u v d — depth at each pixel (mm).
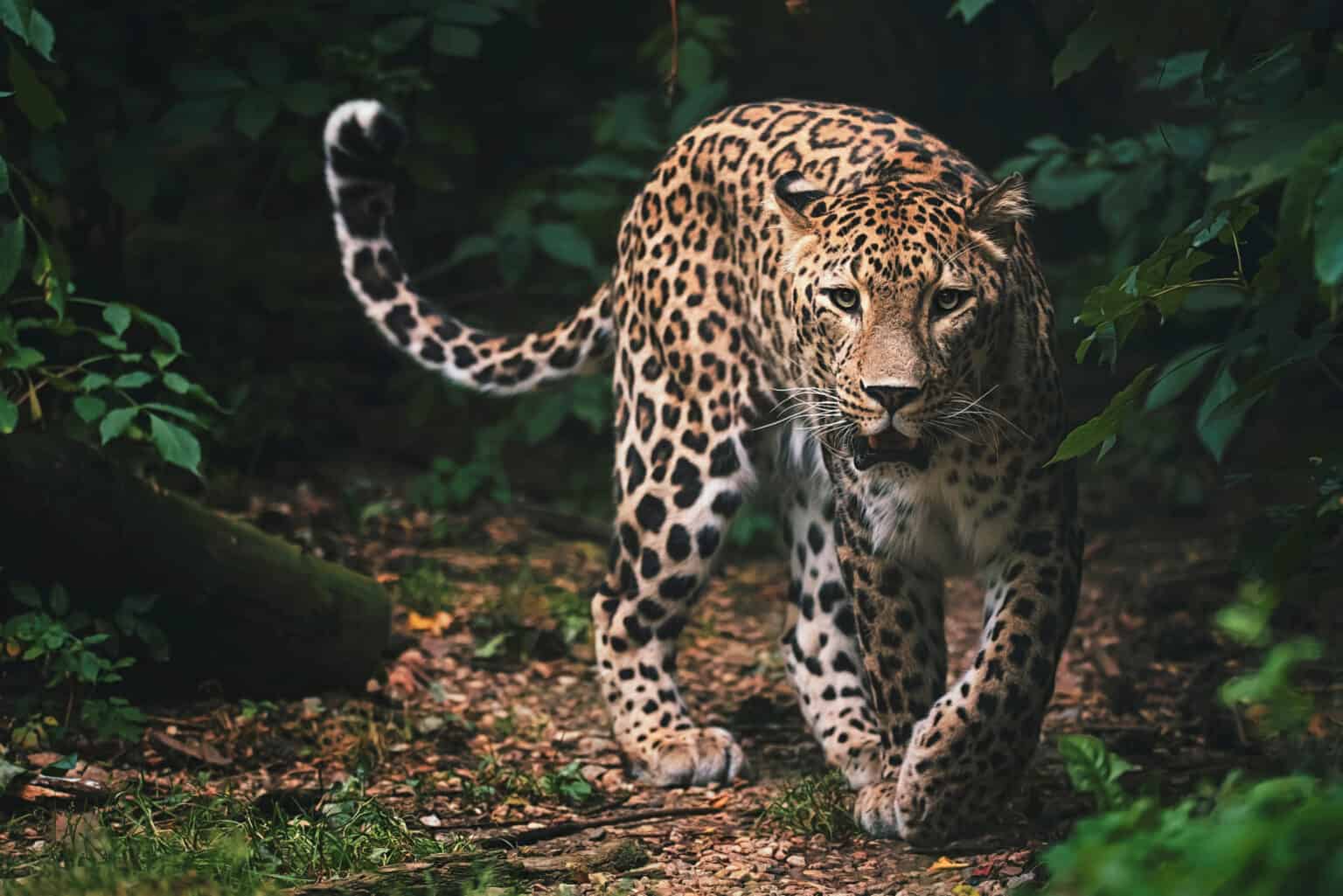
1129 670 11109
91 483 8766
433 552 13719
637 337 9633
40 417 9055
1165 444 16688
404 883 6605
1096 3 6883
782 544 10078
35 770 8078
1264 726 5535
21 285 10555
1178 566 13820
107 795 7941
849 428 7750
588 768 9273
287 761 9000
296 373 15938
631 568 9484
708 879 7254
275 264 17844
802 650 9688
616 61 20578
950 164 8656
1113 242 13227
